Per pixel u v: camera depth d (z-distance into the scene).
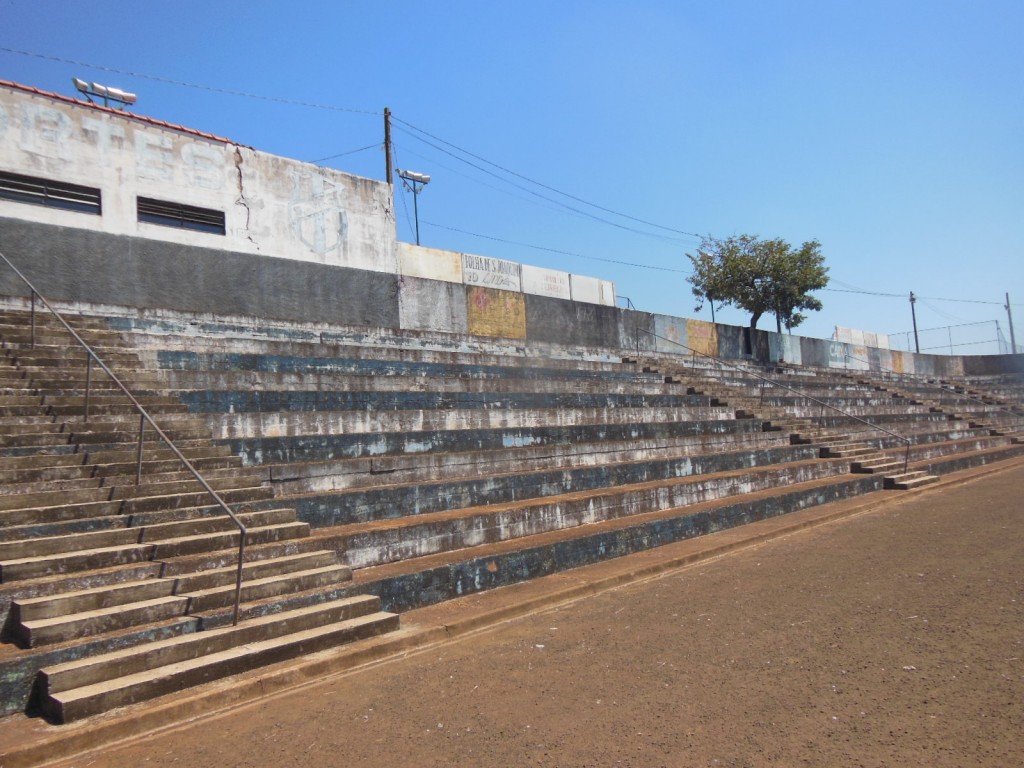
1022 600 8.38
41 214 14.02
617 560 11.09
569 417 16.00
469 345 20.58
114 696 5.54
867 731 5.14
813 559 11.23
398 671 6.75
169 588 6.90
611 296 29.89
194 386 11.22
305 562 7.97
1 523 6.96
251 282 16.92
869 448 22.48
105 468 8.21
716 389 23.34
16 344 10.35
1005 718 5.26
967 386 44.62
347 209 19.70
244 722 5.64
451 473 11.98
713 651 7.04
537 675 6.54
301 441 10.47
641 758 4.87
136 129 15.63
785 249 36.56
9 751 4.85
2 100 13.79
